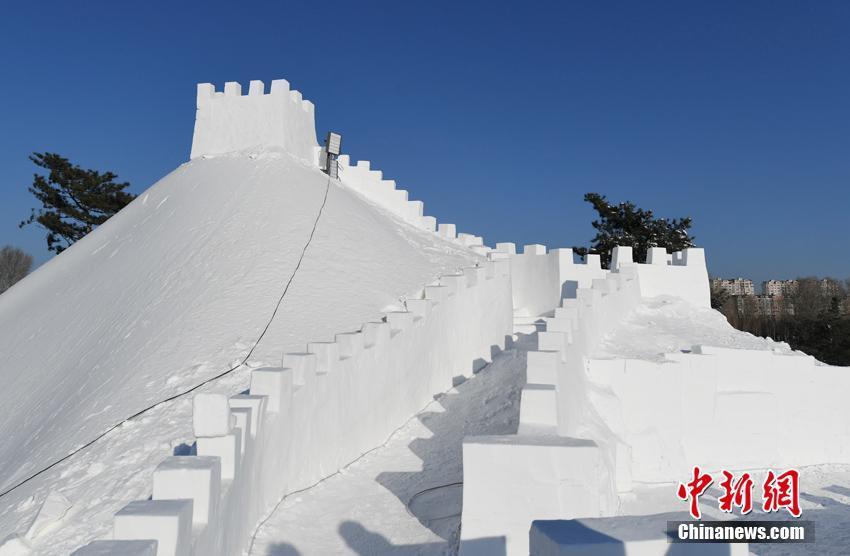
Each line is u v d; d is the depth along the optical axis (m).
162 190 25.75
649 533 4.44
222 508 6.88
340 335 12.26
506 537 7.75
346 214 22.19
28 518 9.67
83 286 21.55
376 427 12.85
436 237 26.19
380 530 9.10
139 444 10.98
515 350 18.11
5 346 20.20
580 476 7.77
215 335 15.14
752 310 73.38
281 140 25.52
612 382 16.55
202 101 27.05
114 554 4.79
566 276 23.55
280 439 9.47
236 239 19.53
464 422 13.62
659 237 45.84
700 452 17.38
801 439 19.22
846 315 57.31
